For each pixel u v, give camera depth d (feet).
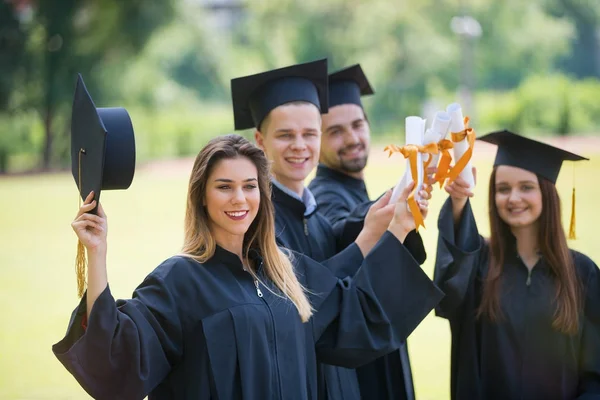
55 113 129.49
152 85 142.41
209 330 11.78
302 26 165.27
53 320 33.68
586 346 15.78
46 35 129.70
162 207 71.51
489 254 15.99
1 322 33.37
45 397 23.90
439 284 14.79
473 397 15.79
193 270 12.11
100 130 10.82
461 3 167.73
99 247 11.00
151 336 11.49
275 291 12.52
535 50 175.94
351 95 18.33
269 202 12.76
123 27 133.59
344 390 15.03
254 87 16.24
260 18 170.91
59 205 75.92
